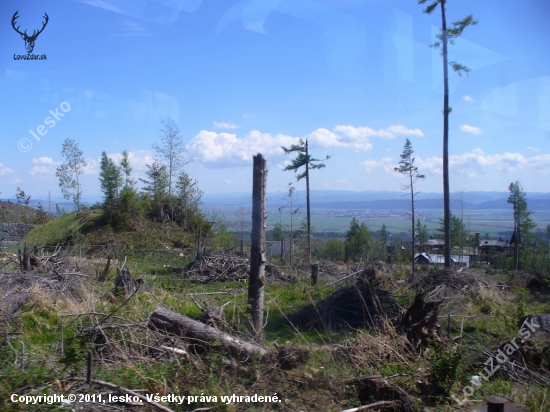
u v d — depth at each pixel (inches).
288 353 220.5
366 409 188.7
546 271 666.2
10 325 286.2
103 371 207.5
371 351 247.1
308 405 191.9
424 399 209.5
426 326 272.7
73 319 295.0
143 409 176.7
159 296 418.9
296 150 943.0
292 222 831.7
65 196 1146.7
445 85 751.1
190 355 219.9
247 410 184.5
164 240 971.3
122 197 1036.5
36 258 480.1
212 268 655.8
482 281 495.8
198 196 1094.4
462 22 705.0
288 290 550.0
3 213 1456.7
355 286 378.0
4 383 180.4
